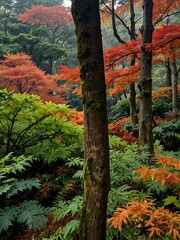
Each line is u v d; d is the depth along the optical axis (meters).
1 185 2.39
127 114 10.09
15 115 2.79
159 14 7.29
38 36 17.81
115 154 2.85
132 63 6.73
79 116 4.38
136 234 1.85
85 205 1.53
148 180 2.44
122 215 1.67
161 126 5.45
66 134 3.14
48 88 12.66
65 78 4.91
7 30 18.95
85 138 1.55
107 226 1.95
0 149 3.09
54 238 1.92
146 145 3.28
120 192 2.18
